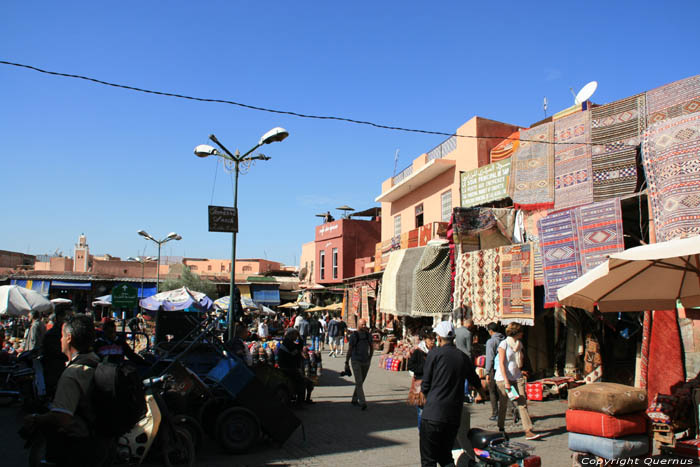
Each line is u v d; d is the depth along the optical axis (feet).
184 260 204.33
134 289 46.62
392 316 67.51
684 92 29.78
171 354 27.25
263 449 22.40
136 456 17.70
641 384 25.67
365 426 27.02
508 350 24.20
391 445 23.08
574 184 34.91
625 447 15.44
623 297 20.65
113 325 26.37
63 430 10.91
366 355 32.32
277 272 170.60
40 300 49.44
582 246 30.40
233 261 38.81
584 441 16.11
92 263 167.32
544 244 32.58
